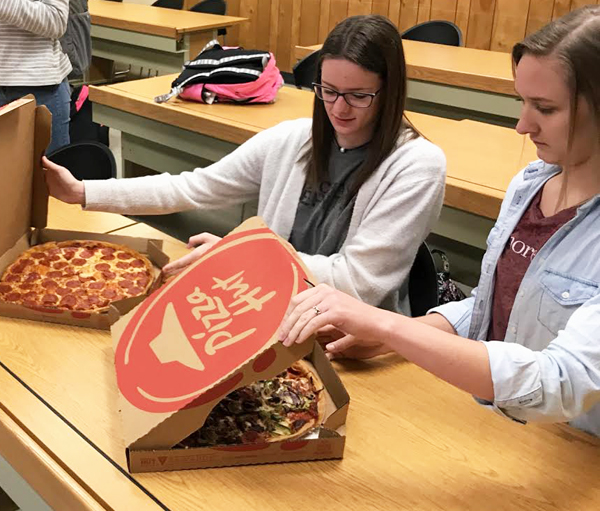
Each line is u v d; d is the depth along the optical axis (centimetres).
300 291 101
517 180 125
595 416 113
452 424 112
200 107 273
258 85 278
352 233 150
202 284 112
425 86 344
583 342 91
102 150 223
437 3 527
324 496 96
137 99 278
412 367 127
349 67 134
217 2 536
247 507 93
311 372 119
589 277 106
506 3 494
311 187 158
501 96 321
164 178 168
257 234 116
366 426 110
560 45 92
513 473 102
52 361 121
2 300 132
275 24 624
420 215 143
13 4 228
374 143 145
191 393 94
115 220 182
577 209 107
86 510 93
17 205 145
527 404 91
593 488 100
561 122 95
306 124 163
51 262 147
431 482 100
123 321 115
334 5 582
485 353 92
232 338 99
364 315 96
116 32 477
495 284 126
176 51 453
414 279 162
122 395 101
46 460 100
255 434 104
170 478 97
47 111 144
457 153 230
